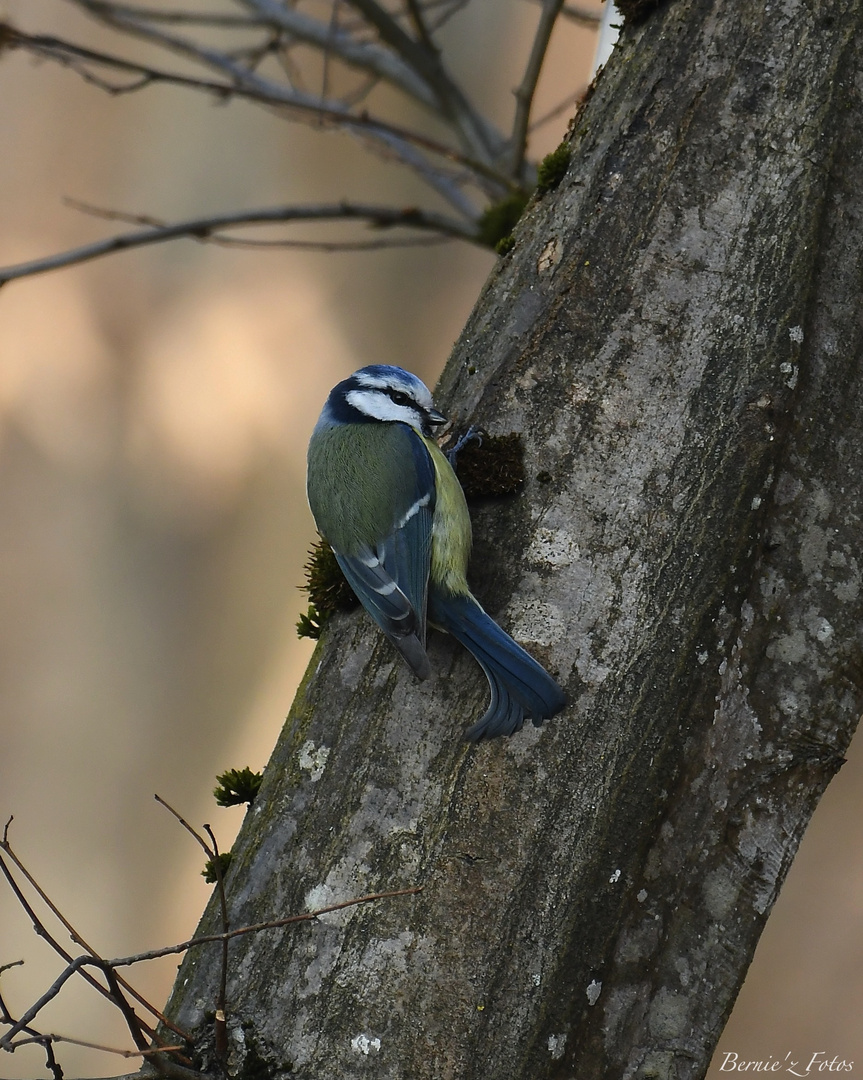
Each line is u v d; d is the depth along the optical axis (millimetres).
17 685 18703
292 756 6129
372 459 6992
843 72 6512
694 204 6422
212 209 20594
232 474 19578
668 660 5797
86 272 19859
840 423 6352
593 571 5996
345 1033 5355
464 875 5504
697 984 5711
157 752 18859
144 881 18359
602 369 6312
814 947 13914
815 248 6328
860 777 14938
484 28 20859
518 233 7129
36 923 4969
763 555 6145
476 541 6242
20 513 18953
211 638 19172
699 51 6660
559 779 5613
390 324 20703
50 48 11297
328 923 5551
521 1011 5348
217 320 20078
